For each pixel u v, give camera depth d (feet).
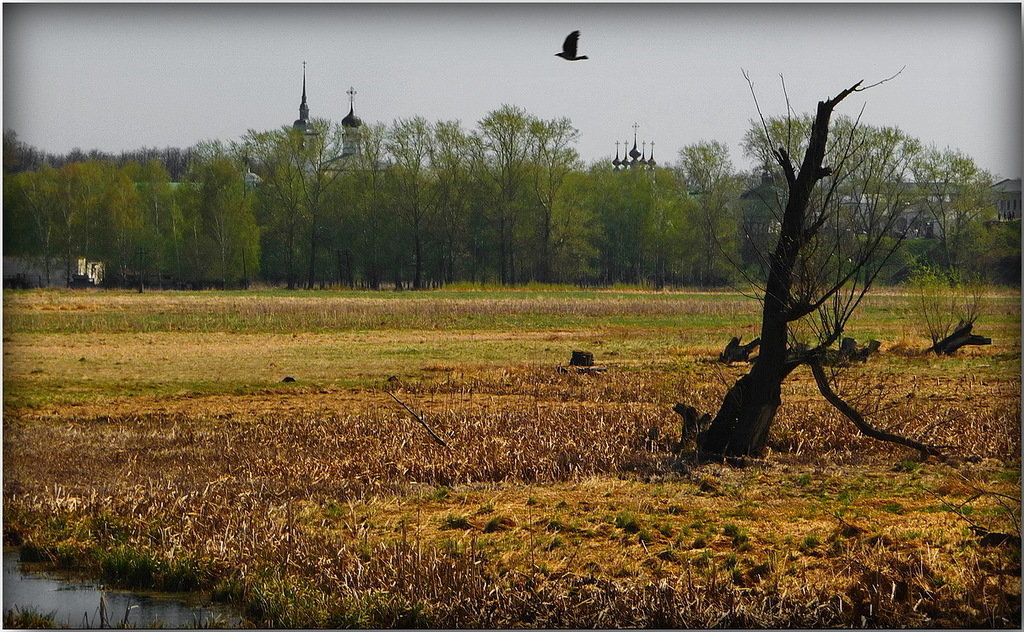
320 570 99.35
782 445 152.87
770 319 141.49
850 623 87.81
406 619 89.56
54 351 289.74
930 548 103.86
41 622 91.25
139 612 94.99
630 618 88.53
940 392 207.10
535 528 112.98
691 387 215.10
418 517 117.60
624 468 139.85
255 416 188.34
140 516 118.01
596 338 344.49
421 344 319.47
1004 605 90.12
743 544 105.81
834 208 159.63
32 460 147.33
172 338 330.34
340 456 144.87
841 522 110.63
